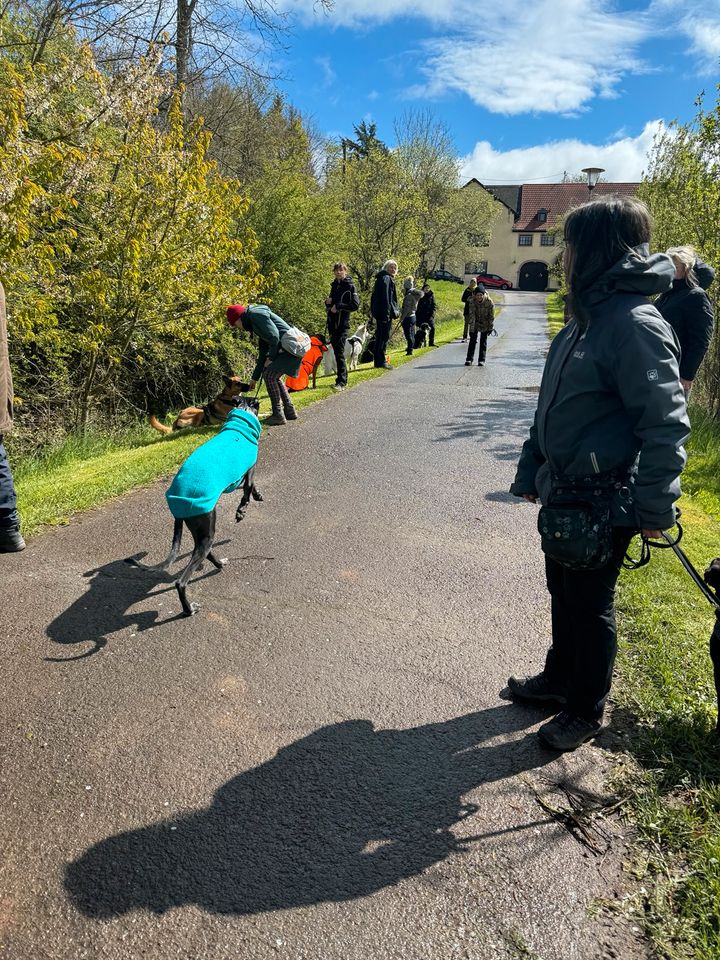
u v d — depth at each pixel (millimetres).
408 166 35531
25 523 4828
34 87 8281
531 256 66812
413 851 2232
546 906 2049
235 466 3967
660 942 1928
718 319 8914
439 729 2834
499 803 2441
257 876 2131
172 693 3010
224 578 4137
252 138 20484
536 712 2957
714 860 2148
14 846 2215
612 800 2461
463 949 1918
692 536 4824
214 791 2467
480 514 5336
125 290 9078
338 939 1940
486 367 13859
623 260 2170
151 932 1946
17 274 7371
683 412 2135
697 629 3541
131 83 8727
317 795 2461
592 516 2291
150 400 12414
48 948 1895
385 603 3881
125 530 4816
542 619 3740
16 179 7066
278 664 3258
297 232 17688
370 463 6668
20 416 9336
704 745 2715
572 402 2293
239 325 7902
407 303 16062
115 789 2461
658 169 11680
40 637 3412
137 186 8734
